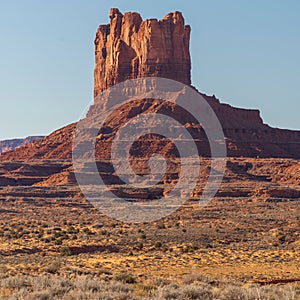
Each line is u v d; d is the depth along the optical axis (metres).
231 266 67.88
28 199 191.00
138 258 73.94
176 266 67.00
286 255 78.88
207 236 104.19
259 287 40.94
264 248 89.19
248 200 192.75
